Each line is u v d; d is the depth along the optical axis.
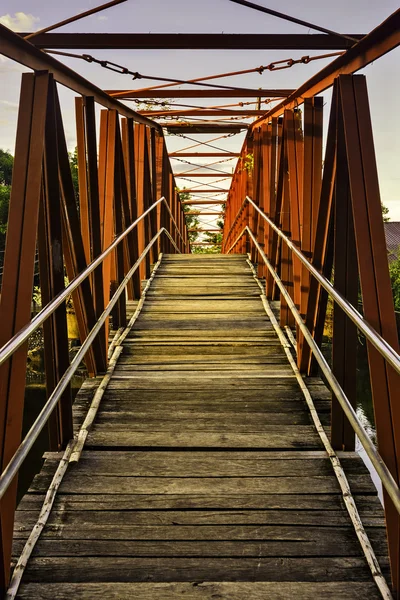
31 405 11.65
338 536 2.16
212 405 3.29
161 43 3.24
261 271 6.39
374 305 2.10
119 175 4.52
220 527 2.21
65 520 2.25
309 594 1.87
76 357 2.66
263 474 2.57
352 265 2.69
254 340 4.41
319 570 1.99
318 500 2.38
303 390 3.42
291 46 3.19
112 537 2.15
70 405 2.83
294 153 4.24
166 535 2.16
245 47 3.25
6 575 1.82
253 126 7.47
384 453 1.98
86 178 3.96
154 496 2.40
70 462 2.65
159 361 4.03
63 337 2.81
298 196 4.18
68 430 2.82
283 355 4.14
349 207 2.63
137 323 4.86
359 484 2.49
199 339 4.44
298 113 4.26
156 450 2.80
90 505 2.35
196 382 3.61
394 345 2.06
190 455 2.74
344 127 2.27
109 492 2.43
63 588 1.90
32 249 2.06
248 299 5.54
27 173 2.14
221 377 3.69
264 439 2.88
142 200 6.80
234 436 2.91
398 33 1.83
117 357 4.05
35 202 2.11
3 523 1.80
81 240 3.14
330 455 2.70
